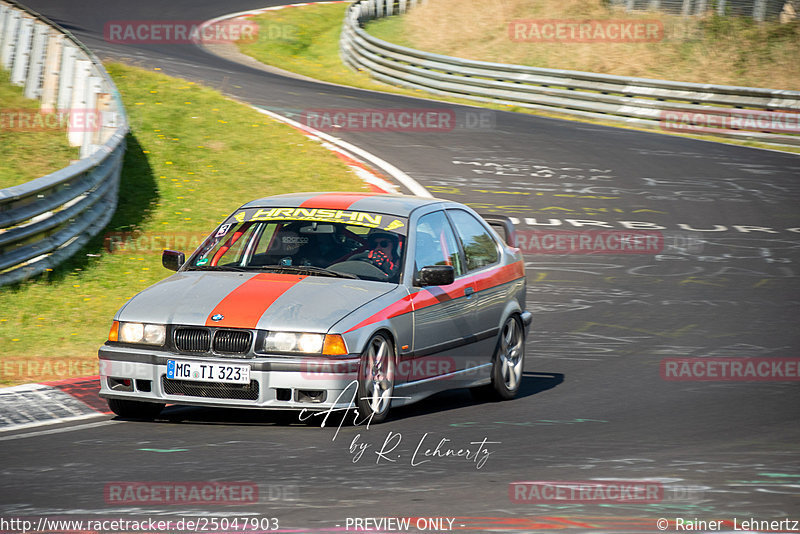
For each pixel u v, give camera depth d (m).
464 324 28.83
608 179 68.31
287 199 30.33
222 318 24.91
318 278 26.92
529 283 46.91
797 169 73.56
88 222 46.31
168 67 97.88
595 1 128.88
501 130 82.69
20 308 37.53
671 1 123.69
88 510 18.12
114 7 153.75
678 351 35.97
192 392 24.75
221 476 20.55
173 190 55.53
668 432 25.34
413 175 65.25
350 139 74.00
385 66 112.75
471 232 30.94
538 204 61.34
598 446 23.78
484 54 123.81
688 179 69.25
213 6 163.75
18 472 20.73
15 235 39.22
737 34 116.88
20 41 82.75
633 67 113.69
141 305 26.05
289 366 24.28
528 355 35.78
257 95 87.19
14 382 29.95
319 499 19.00
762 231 57.25
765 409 28.17
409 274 27.34
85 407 27.25
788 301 43.88
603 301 43.91
